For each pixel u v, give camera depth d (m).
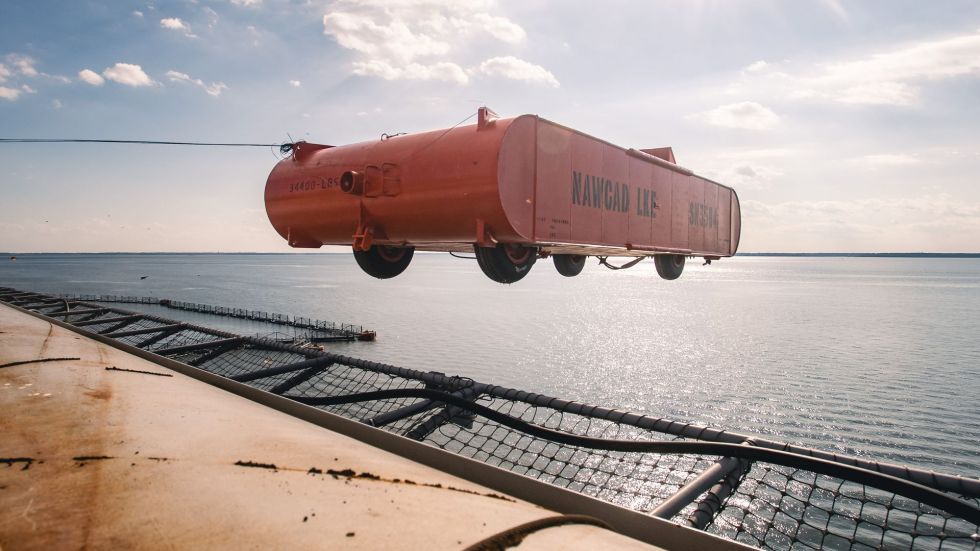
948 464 40.25
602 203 7.42
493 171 5.70
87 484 2.06
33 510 1.83
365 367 7.94
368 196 6.59
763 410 54.16
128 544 1.62
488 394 6.42
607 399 58.19
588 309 154.62
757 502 30.66
